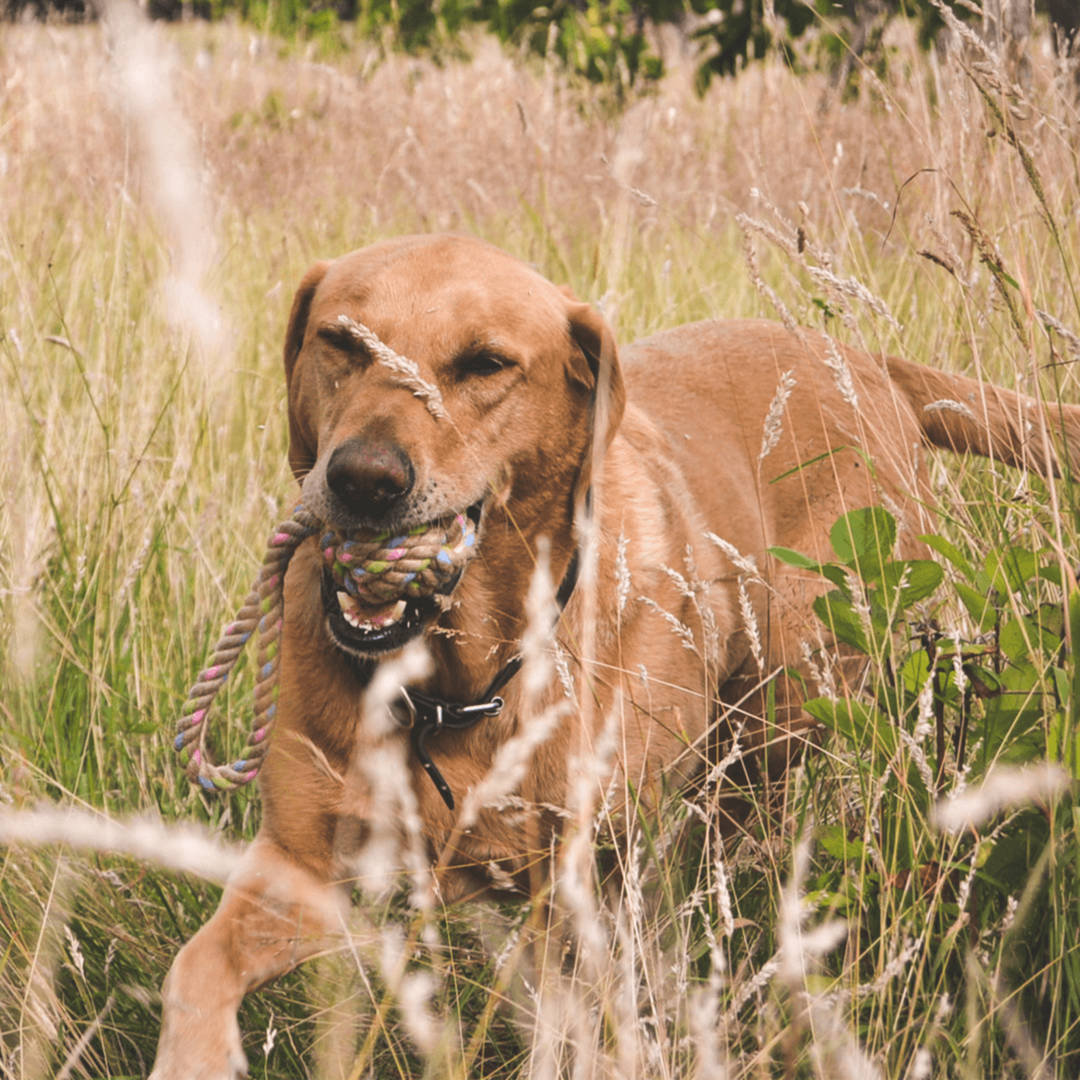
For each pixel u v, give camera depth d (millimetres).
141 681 3242
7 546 3432
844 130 5789
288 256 5457
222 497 3859
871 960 2266
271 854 2531
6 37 7215
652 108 6734
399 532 2377
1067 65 3600
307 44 9289
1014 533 2725
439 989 2418
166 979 2262
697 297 5129
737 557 2385
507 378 2566
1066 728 2092
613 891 2785
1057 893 2076
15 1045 2326
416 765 2557
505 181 6273
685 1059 2041
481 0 8984
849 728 2367
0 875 2502
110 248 5172
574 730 2586
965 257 3666
